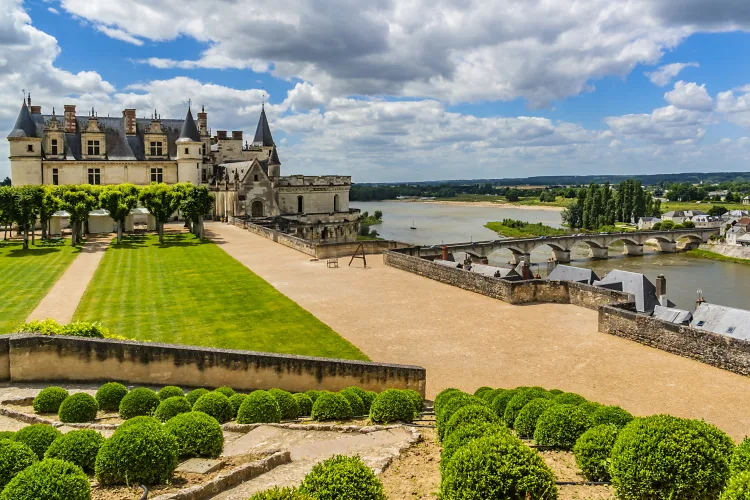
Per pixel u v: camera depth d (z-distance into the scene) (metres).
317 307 38.12
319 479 8.97
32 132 84.88
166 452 11.36
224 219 95.19
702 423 9.92
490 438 9.69
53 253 57.81
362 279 48.00
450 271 45.88
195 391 18.86
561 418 13.05
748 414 21.03
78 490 9.46
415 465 12.49
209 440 12.92
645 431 9.70
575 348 29.47
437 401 16.72
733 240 118.56
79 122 93.31
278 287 44.28
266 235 73.62
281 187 96.00
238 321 34.41
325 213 98.88
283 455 12.57
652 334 29.42
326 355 28.25
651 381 24.62
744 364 25.09
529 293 39.84
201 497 10.20
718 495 8.97
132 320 34.09
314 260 57.25
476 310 37.50
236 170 95.12
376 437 14.80
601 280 49.62
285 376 23.25
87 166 88.75
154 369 22.56
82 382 22.14
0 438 11.17
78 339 22.11
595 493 10.45
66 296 39.38
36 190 59.75
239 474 11.14
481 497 8.93
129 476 10.97
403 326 33.66
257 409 16.92
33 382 21.88
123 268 50.84
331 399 18.31
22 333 22.55
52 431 12.50
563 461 12.23
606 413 13.02
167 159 94.56
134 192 72.19
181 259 56.28
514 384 24.66
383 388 23.84
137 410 17.02
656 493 9.24
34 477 9.38
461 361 27.66
